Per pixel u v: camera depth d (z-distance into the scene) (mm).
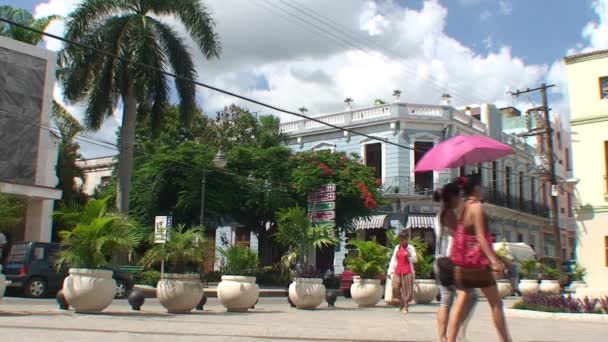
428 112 34125
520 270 23844
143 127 31875
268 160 29703
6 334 7246
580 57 21328
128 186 24016
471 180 6312
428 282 16297
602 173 20516
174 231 11969
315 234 14375
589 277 20359
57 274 18000
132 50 23922
